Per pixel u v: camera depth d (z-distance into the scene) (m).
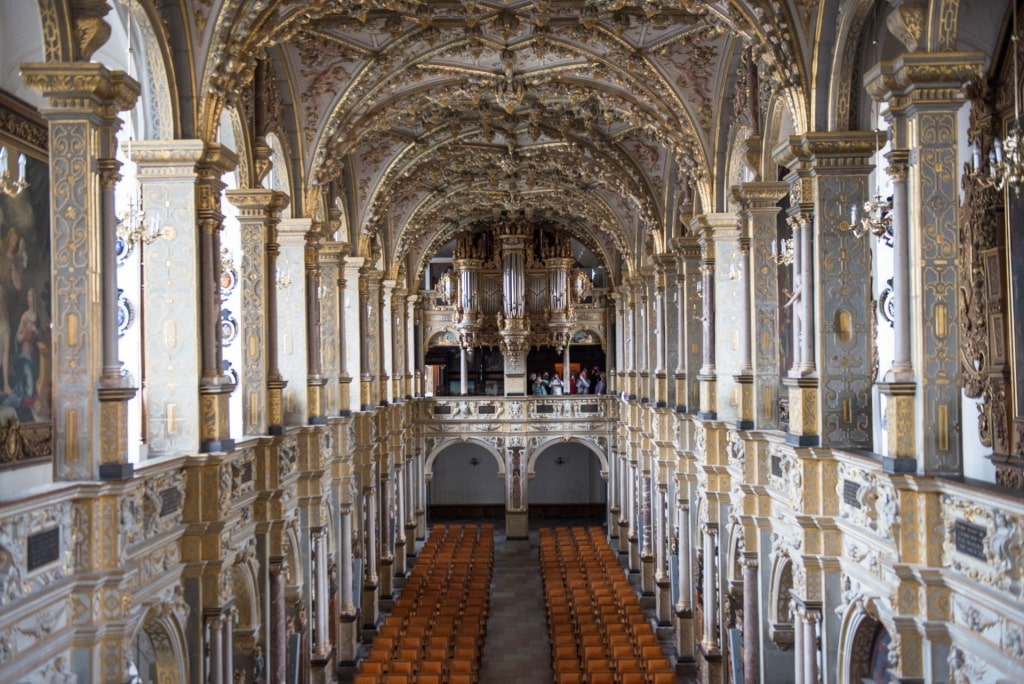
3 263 13.15
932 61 11.03
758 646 17.84
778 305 18.03
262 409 18.02
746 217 18.50
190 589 14.12
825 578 14.12
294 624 20.81
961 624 10.38
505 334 46.94
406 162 28.48
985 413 12.65
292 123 21.02
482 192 37.94
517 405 46.91
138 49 14.77
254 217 18.31
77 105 11.34
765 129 17.73
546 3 18.38
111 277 11.62
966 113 13.20
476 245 48.28
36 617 9.94
